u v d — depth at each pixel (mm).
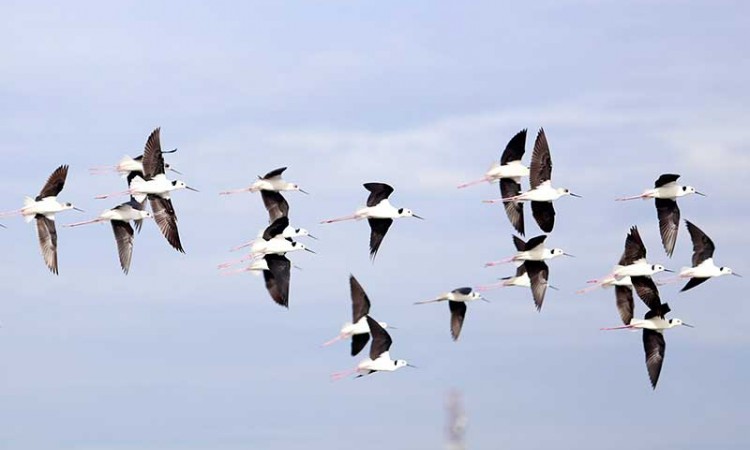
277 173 49969
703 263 45000
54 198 43594
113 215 43969
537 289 45031
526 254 45062
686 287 44875
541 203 44750
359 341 44281
